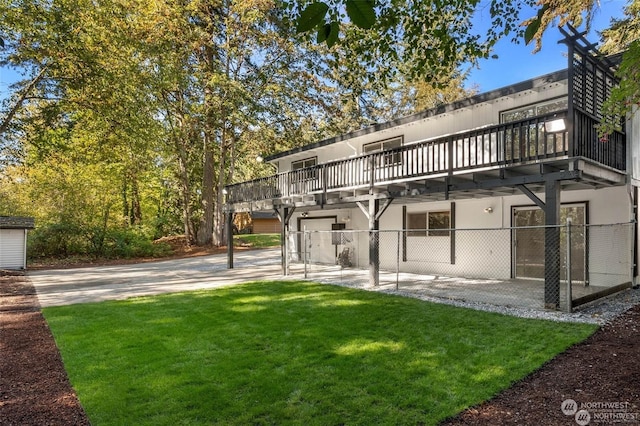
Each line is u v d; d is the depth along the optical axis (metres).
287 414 3.18
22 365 4.49
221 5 19.95
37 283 11.79
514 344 4.74
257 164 27.44
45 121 14.40
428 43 5.45
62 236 20.25
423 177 8.53
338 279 10.99
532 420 3.04
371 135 12.95
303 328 5.69
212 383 3.81
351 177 11.97
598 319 5.75
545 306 6.57
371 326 5.72
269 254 21.52
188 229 25.22
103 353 4.80
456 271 11.33
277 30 19.36
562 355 4.37
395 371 4.01
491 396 3.46
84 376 4.08
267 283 10.46
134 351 4.83
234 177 31.78
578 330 5.18
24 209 20.89
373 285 9.48
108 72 14.12
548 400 3.36
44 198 20.41
